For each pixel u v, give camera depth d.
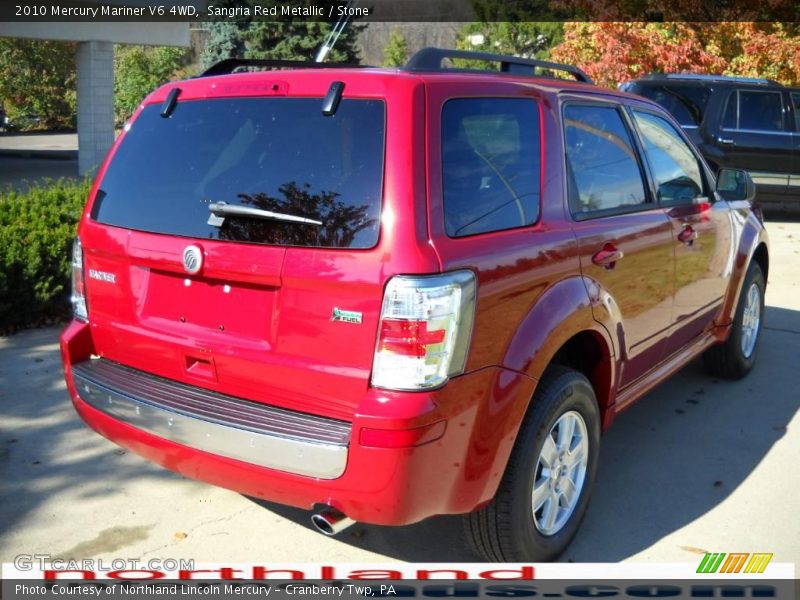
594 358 3.76
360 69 3.14
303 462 2.84
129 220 3.38
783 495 4.18
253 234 2.99
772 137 12.19
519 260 3.10
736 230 5.29
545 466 3.38
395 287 2.71
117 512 3.92
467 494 2.95
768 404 5.39
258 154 3.08
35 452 4.51
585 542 3.71
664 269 4.27
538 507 3.39
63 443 4.63
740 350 5.64
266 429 2.91
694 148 5.04
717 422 5.09
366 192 2.82
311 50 21.44
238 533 3.77
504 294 3.01
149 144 3.44
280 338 2.95
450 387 2.80
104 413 3.41
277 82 3.13
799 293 8.33
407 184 2.78
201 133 3.29
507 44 21.11
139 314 3.39
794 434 4.92
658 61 14.33
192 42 33.69
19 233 6.54
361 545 3.68
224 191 3.11
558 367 3.41
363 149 2.88
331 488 2.82
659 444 4.76
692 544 3.71
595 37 14.64
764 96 12.30
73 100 37.47
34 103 37.47
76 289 3.69
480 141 3.12
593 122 3.92
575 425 3.56
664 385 5.72
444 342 2.77
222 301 3.11
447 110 3.00
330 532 2.92
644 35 14.34
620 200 4.01
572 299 3.35
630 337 4.00
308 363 2.89
